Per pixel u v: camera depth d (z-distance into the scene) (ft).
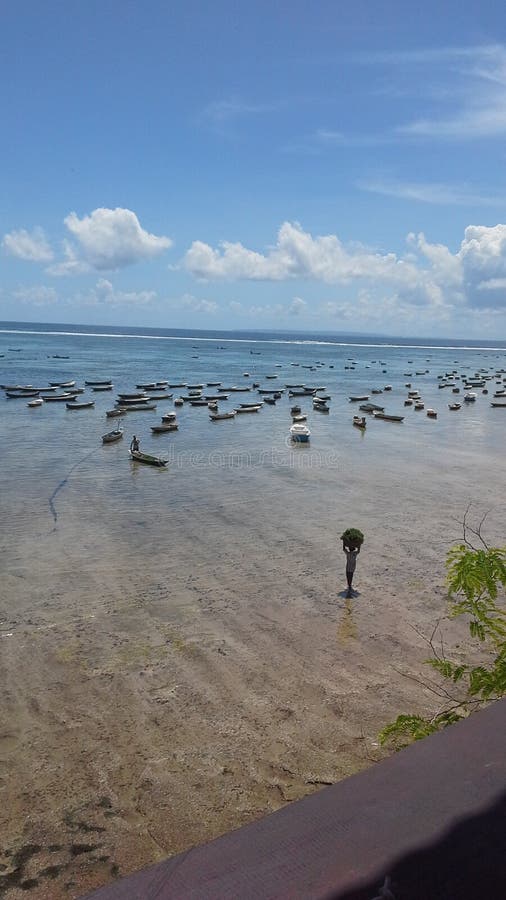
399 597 50.26
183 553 60.03
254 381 269.64
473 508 78.89
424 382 288.92
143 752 30.94
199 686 36.88
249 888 4.04
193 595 50.14
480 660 40.24
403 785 5.18
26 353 413.80
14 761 30.01
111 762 30.17
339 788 5.21
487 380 313.32
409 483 93.09
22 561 56.85
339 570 56.08
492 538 66.85
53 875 23.70
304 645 42.06
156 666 39.06
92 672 38.17
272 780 29.17
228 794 28.22
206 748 31.32
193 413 171.83
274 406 192.34
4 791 28.04
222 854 4.45
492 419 175.42
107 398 197.26
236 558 58.90
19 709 34.22
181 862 4.40
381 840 4.50
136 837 25.68
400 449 124.47
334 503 80.23
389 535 66.85
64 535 64.85
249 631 44.04
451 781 5.20
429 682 37.58
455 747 5.76
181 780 29.07
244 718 33.81
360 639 43.04
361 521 72.18
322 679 37.81
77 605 47.73
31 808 27.09
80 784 28.63
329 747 31.53
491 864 4.28
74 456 108.68
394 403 207.41
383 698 35.86
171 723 33.24
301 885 4.05
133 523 69.77
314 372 331.98
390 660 40.22
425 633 44.11
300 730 32.86
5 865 24.09
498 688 16.16
